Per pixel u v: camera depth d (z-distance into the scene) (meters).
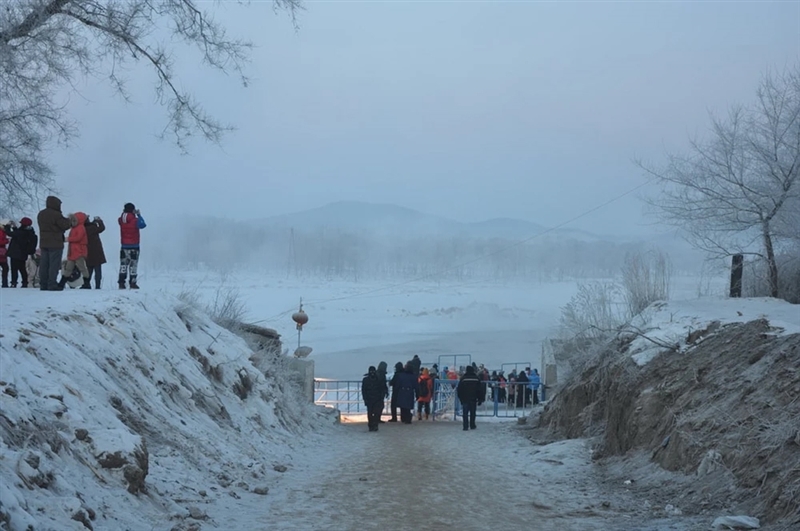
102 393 9.48
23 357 8.35
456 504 9.73
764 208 19.62
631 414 12.95
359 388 30.75
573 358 21.81
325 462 13.67
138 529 6.66
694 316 15.35
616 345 17.50
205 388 13.56
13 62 17.39
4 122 18.78
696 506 8.96
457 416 26.66
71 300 13.04
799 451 8.36
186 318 16.53
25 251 19.58
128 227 17.92
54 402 7.65
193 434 11.19
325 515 8.85
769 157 19.47
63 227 16.70
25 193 19.97
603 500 10.09
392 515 8.95
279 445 14.47
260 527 8.08
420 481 11.46
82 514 5.91
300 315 26.55
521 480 11.92
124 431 7.89
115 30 18.61
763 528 7.60
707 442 10.18
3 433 6.33
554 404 19.94
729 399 10.67
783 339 11.37
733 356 12.00
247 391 16.00
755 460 8.90
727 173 20.00
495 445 16.78
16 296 13.70
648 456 11.64
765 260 20.11
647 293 22.27
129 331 12.34
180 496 8.52
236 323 21.83
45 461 6.43
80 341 10.73
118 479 7.39
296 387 22.28
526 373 31.61
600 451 13.71
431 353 57.81
